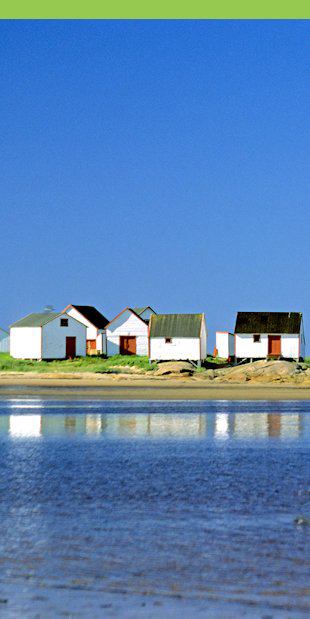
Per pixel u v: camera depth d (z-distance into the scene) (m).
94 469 37.75
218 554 23.05
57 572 21.25
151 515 27.97
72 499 30.66
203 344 134.75
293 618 18.03
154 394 85.62
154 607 18.66
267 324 135.00
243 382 103.75
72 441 48.44
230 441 48.84
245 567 21.73
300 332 133.50
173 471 37.34
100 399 80.00
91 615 18.17
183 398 81.56
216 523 26.83
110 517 27.66
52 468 37.97
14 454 42.66
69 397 82.12
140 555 22.89
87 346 149.62
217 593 19.62
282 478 35.47
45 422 59.31
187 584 20.28
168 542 24.36
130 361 133.50
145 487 33.19
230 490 32.56
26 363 129.50
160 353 131.88
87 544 24.11
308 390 92.06
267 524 26.69
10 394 85.31
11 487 32.94
